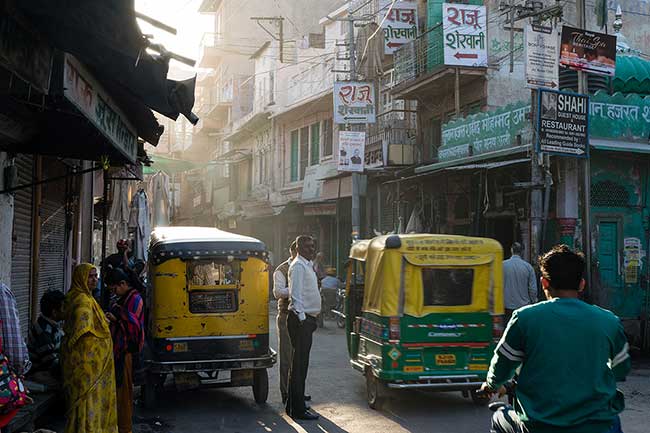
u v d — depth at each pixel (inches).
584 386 133.8
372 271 354.3
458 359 335.3
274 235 1406.3
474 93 746.2
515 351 141.2
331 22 1167.6
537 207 530.3
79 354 243.6
